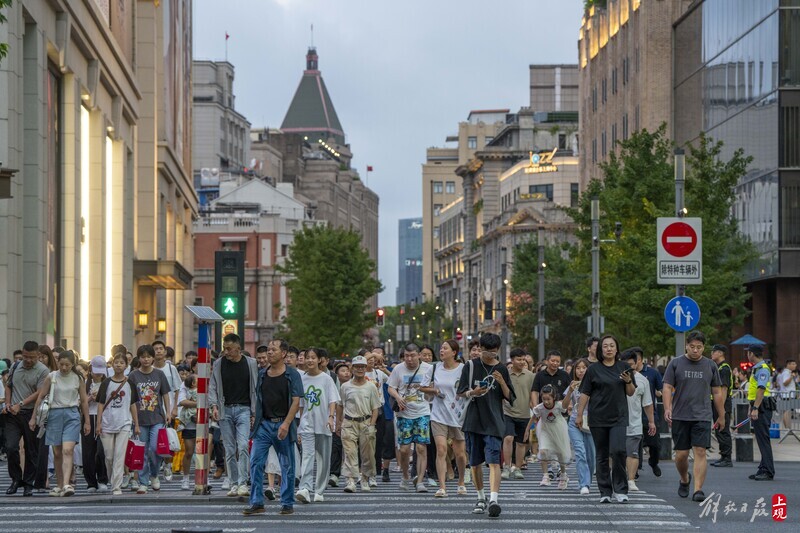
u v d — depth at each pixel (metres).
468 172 193.38
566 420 27.44
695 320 32.44
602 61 118.25
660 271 32.47
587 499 23.12
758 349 27.73
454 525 18.80
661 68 98.50
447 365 23.95
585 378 22.25
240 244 152.00
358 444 26.42
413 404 25.41
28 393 25.09
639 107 100.88
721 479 27.89
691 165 59.88
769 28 75.75
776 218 74.44
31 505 22.70
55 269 52.28
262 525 19.02
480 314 171.88
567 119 189.88
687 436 22.78
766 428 27.56
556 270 110.88
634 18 103.69
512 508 21.45
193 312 24.17
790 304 74.88
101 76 61.03
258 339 150.88
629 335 62.97
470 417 20.55
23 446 27.84
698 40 91.19
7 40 41.94
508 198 166.25
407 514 20.55
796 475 29.22
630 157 62.25
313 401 23.20
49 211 51.03
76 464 27.00
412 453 28.08
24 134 46.25
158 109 83.12
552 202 152.12
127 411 24.83
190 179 106.88
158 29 83.31
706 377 22.66
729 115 83.50
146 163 80.00
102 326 61.16
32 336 45.53
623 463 22.19
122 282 68.75
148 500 23.20
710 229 56.81
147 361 25.36
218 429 27.75
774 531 18.22
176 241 101.62
